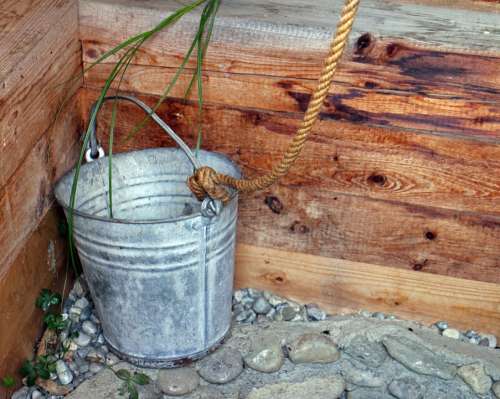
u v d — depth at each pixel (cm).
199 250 166
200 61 171
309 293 210
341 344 195
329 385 184
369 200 194
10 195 162
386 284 204
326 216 198
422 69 175
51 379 182
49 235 186
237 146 193
